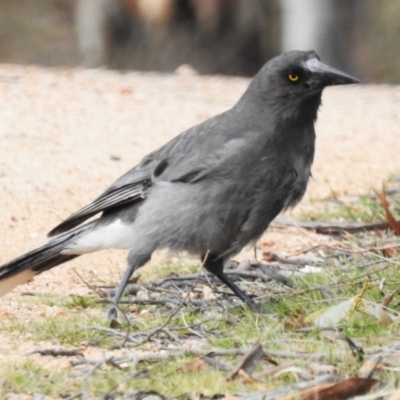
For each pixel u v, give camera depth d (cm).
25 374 942
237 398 881
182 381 923
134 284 1223
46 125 1858
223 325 1089
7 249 1352
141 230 1144
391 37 3091
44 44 3238
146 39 2998
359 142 1856
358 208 1495
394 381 900
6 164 1620
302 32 3039
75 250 1161
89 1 2998
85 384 915
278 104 1127
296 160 1136
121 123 1902
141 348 1029
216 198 1123
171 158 1140
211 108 2042
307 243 1374
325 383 899
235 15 3039
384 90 2341
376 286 1135
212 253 1152
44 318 1115
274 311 1116
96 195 1526
